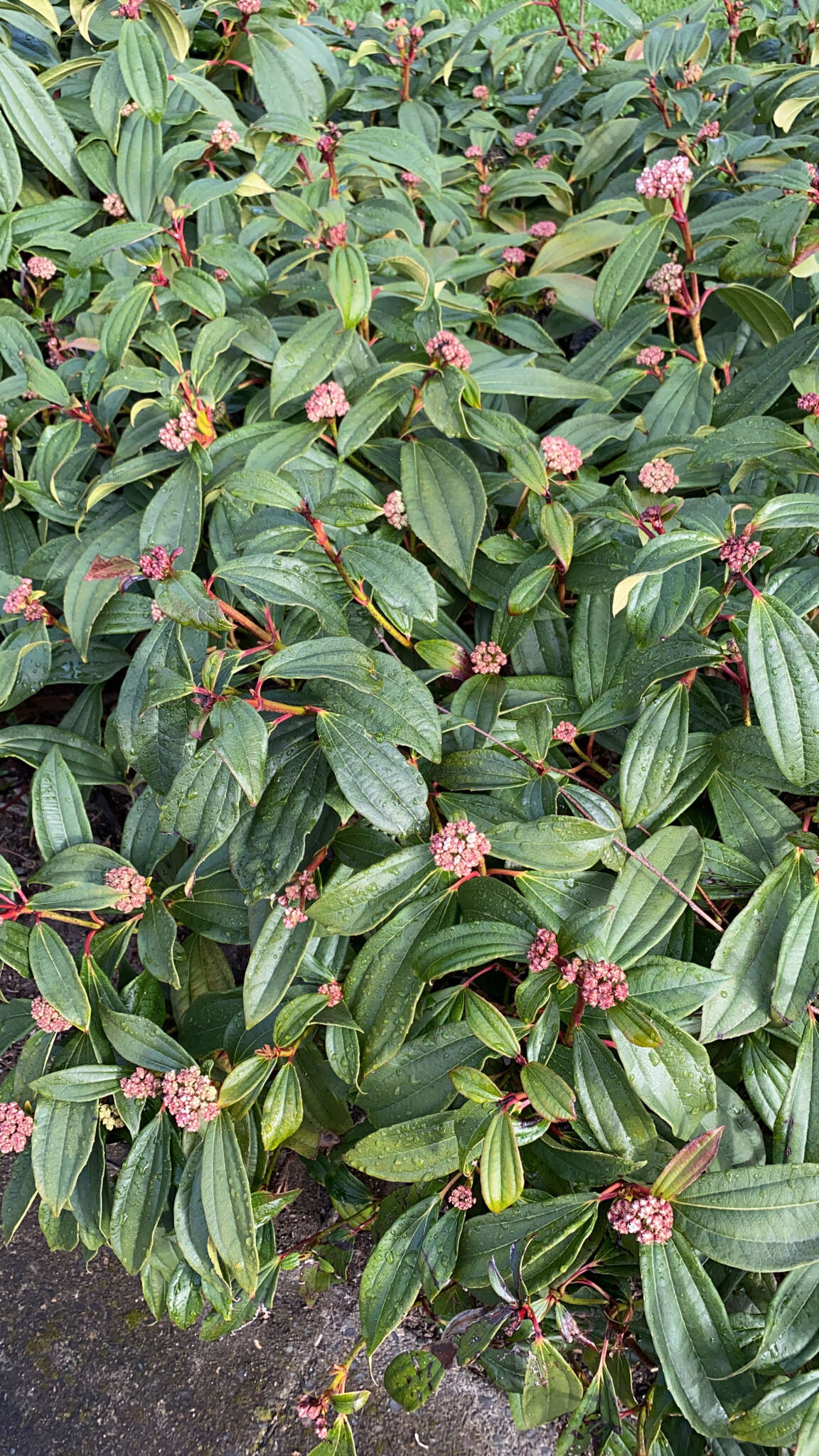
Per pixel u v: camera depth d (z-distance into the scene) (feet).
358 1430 3.40
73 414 3.90
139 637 4.34
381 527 3.51
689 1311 2.74
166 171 4.13
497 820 3.01
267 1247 3.24
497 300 4.50
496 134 5.12
